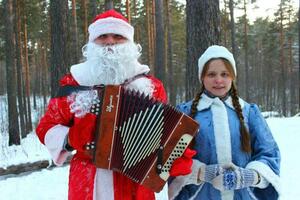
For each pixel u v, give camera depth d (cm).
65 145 279
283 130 1266
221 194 294
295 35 4156
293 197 601
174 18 3419
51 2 1090
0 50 2438
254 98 5541
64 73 1079
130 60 287
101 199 282
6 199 675
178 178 296
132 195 289
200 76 316
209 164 295
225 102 307
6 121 2108
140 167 266
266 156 299
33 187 730
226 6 3356
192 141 297
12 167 819
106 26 288
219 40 688
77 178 288
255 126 306
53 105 289
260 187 294
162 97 299
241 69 5916
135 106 264
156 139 264
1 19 2170
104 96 267
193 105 309
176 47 4147
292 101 4481
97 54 282
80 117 273
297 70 5053
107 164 268
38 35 3253
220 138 294
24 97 2434
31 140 1634
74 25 1770
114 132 265
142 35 3262
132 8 3222
